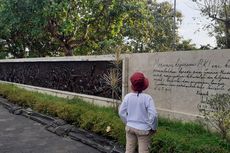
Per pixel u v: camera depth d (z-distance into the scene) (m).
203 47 17.50
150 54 9.88
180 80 8.87
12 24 20.09
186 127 8.04
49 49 27.12
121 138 7.71
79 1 21.08
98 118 9.08
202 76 8.24
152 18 23.89
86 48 23.88
